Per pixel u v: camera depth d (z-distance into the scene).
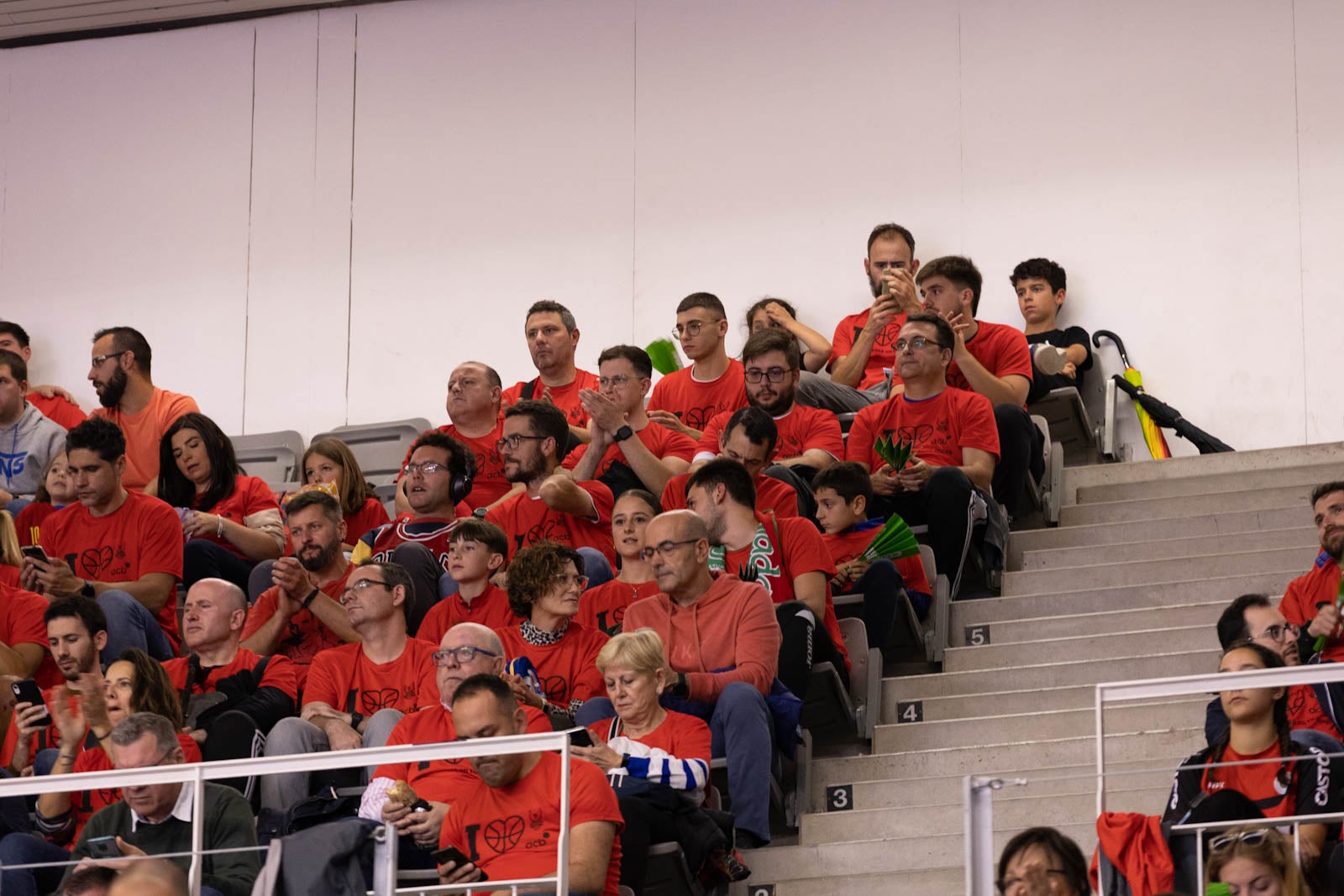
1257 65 16.39
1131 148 16.59
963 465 13.28
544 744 7.49
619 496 13.12
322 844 7.23
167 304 18.66
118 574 12.93
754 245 17.42
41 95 19.28
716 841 9.22
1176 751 10.36
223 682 11.05
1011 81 17.00
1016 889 7.09
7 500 14.32
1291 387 15.80
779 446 13.90
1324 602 10.71
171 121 19.00
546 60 18.25
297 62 18.83
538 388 15.80
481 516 13.03
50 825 9.80
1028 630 12.13
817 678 10.88
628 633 9.84
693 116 17.80
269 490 14.16
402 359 18.06
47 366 18.75
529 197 18.08
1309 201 16.05
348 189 18.50
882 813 10.19
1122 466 14.88
